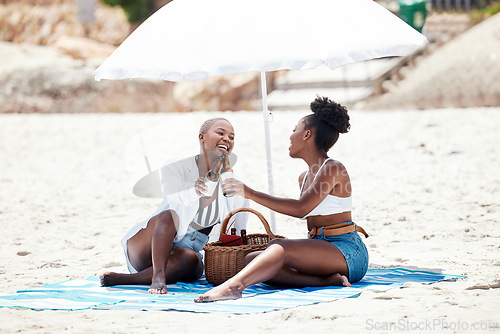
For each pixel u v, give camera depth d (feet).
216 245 34.42
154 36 33.63
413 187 65.67
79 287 33.68
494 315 26.68
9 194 69.62
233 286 30.37
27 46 165.99
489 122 97.81
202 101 145.89
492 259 38.34
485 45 131.75
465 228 47.50
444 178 69.15
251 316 27.63
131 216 57.93
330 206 32.91
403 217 52.13
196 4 34.09
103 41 178.19
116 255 43.39
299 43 31.19
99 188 72.02
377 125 102.22
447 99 124.36
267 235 35.32
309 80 140.97
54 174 81.25
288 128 103.55
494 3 148.77
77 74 149.28
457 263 37.76
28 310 29.30
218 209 34.96
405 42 32.12
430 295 30.22
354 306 28.63
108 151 94.99
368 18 33.09
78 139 104.06
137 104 148.97
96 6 184.03
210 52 31.40
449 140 89.10
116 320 27.40
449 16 145.79
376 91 132.46
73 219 57.00
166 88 150.82
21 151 96.84
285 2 32.65
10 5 191.11
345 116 33.30
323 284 32.48
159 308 28.96
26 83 146.61
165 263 32.89
